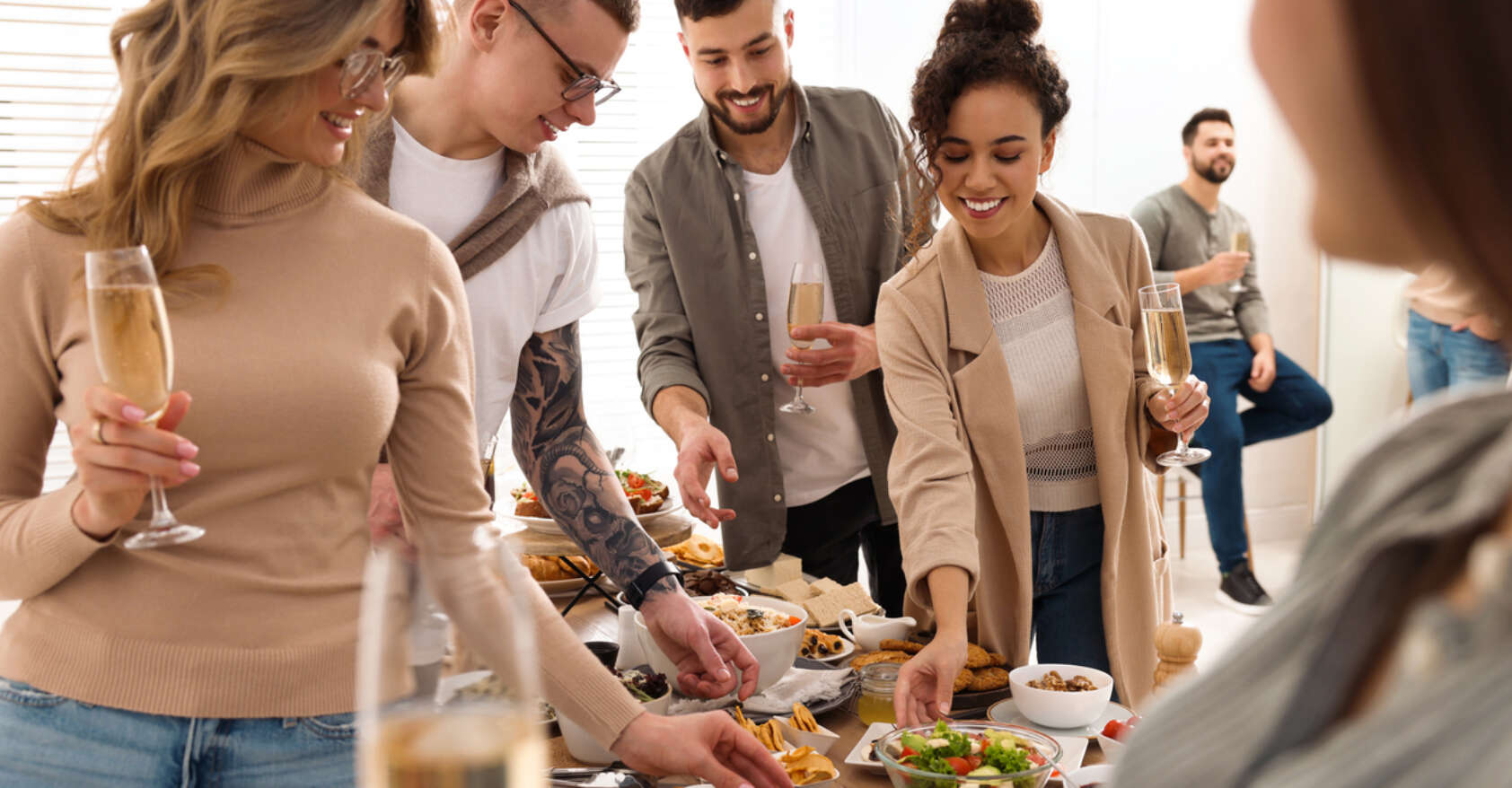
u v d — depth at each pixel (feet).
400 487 4.33
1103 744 4.66
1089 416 6.32
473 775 1.56
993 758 4.13
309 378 3.80
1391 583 1.11
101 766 3.59
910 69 16.26
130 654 3.60
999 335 6.30
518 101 5.38
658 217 8.34
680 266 8.25
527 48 5.27
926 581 5.58
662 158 8.41
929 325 6.21
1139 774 1.30
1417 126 0.97
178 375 3.67
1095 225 6.54
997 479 6.12
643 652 5.67
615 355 15.52
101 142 3.83
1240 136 18.51
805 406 7.36
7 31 12.25
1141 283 6.63
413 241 4.24
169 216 3.71
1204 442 16.21
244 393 3.71
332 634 3.82
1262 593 16.06
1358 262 1.11
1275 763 1.13
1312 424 16.69
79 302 3.66
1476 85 0.92
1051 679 5.12
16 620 3.72
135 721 3.59
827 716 5.28
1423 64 0.94
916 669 4.96
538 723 1.67
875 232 8.28
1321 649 1.13
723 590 6.88
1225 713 1.24
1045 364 6.27
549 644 3.76
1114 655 6.32
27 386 3.69
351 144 4.52
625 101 15.26
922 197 6.30
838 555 8.70
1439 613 1.03
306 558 3.84
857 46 16.08
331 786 3.79
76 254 3.70
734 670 5.12
